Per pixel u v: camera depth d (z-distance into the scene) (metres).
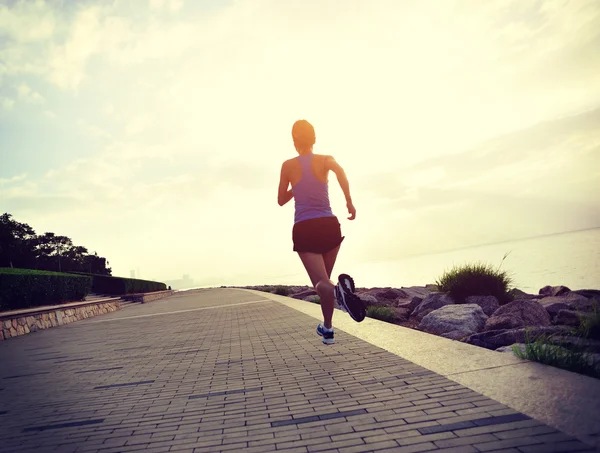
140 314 14.10
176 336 7.13
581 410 2.07
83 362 5.41
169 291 41.44
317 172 3.73
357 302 3.49
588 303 6.95
